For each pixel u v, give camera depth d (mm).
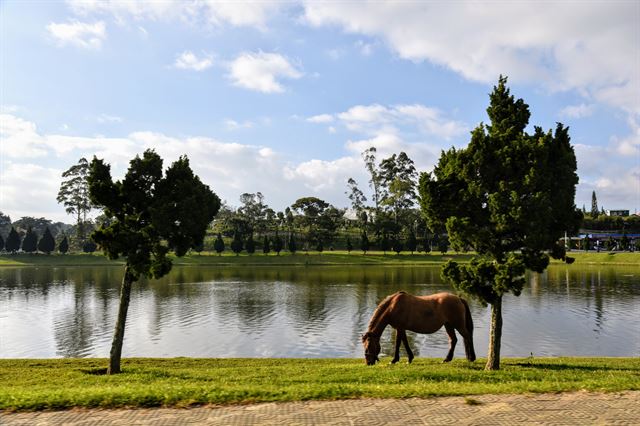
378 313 18578
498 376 14727
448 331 19578
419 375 14805
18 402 9867
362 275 74875
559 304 42781
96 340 29891
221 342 29047
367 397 10375
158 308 42500
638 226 159750
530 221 15953
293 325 34375
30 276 76375
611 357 22266
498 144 16891
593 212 183625
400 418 9008
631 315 36812
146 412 9500
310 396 10336
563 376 14820
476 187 16625
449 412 9344
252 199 153625
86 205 131875
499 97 17734
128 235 17031
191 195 17734
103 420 9016
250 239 116500
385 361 20672
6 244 115375
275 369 17750
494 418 8992
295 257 110375
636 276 69250
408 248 117625
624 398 10266
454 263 17922
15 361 20484
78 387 13344
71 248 131125
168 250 18031
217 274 78938
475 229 16656
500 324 17250
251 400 10141
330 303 44875
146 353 26391
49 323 35688
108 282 66125
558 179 16500
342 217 150625
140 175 17500
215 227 157000
